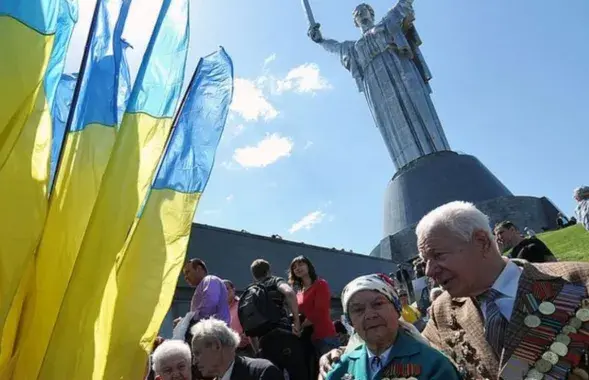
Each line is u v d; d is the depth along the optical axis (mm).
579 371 3061
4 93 2979
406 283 20797
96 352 3271
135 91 3619
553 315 3230
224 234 23094
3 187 2941
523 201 46906
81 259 3096
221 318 7328
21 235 2926
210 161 3992
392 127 58062
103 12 3738
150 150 3568
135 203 3359
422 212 50062
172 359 5562
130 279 3516
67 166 3430
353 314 3865
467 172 51938
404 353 3666
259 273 8102
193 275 8195
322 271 28719
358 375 3791
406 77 59094
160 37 3807
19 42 3082
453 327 3887
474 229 3469
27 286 3092
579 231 26922
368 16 65938
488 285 3502
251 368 5750
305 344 7566
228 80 4238
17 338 3029
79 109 3564
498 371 3393
